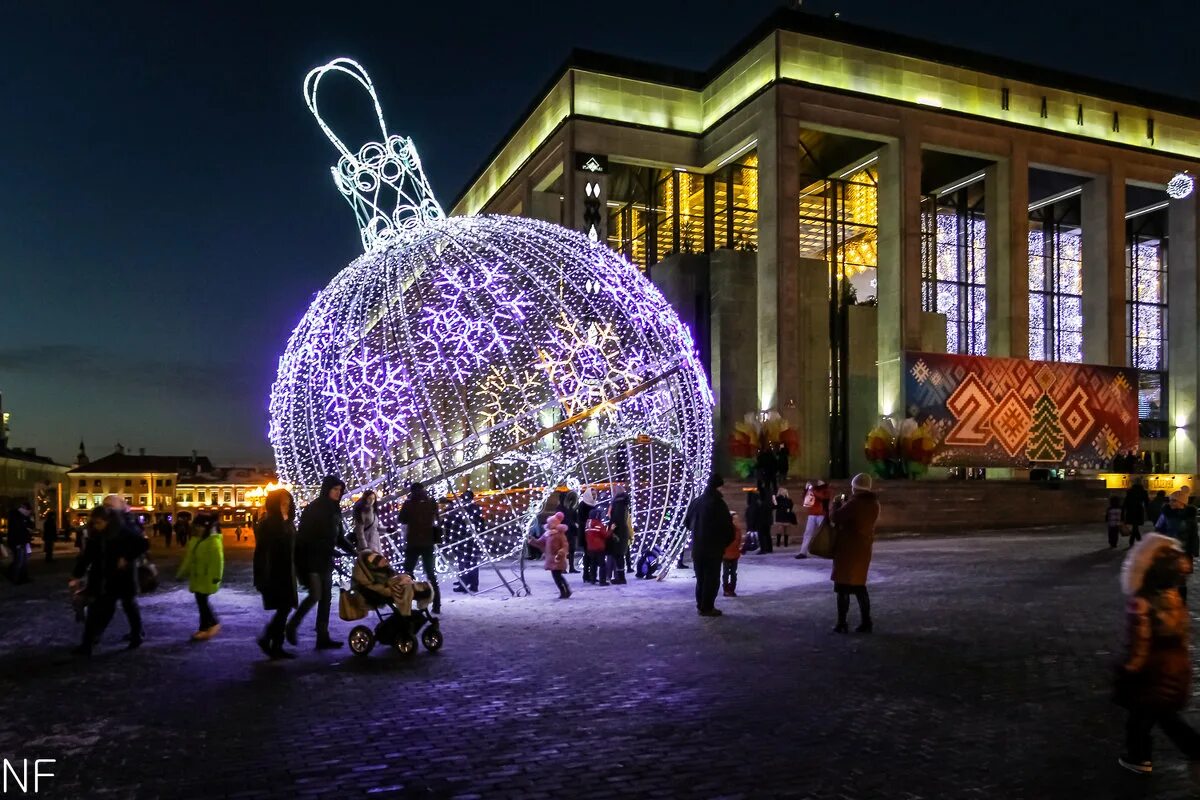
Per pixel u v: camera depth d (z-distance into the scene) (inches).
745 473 1229.1
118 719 277.9
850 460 1544.0
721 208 1621.6
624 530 621.3
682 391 648.4
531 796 209.0
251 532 1857.8
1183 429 1801.2
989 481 1288.1
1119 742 246.7
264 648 373.1
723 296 1496.1
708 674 331.9
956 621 445.1
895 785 214.1
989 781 216.4
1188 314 1800.0
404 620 370.3
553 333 590.6
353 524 488.1
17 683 329.7
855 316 1573.6
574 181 1530.5
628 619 462.9
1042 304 1911.9
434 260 580.1
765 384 1427.2
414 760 235.5
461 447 546.3
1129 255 1987.0
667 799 206.5
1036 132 1633.9
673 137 1603.1
